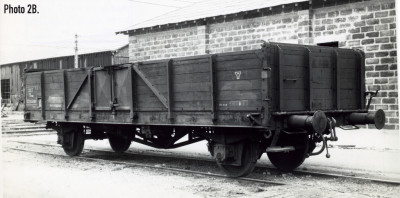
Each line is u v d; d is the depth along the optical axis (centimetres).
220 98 844
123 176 926
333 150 1216
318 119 780
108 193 767
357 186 782
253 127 787
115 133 1173
